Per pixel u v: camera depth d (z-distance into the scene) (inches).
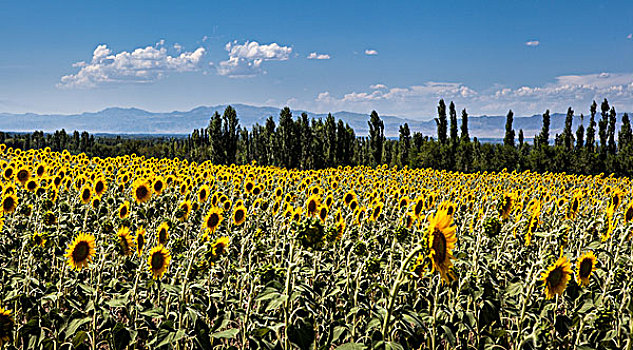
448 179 1167.6
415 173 1231.5
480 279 219.9
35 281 216.4
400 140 3297.2
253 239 267.1
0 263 267.4
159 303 225.1
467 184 1067.3
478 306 241.9
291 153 2765.7
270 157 2864.2
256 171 1063.6
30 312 200.5
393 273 256.5
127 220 312.0
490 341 210.1
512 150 2532.0
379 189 620.7
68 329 187.6
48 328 188.2
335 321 199.0
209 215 298.5
